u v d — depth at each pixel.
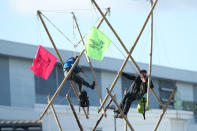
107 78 84.56
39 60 44.09
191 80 99.75
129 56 40.66
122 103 42.16
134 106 80.75
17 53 79.19
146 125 71.31
